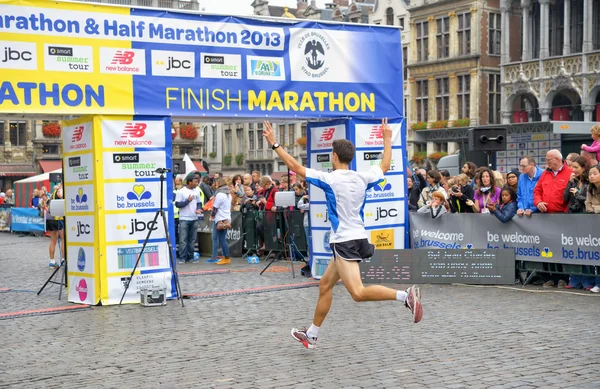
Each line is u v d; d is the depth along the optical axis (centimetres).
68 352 823
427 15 4794
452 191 1362
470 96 4541
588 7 3903
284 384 668
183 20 1190
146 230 1149
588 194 1176
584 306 1038
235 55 1234
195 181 1797
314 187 1370
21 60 1080
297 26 1294
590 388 637
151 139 1155
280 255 1791
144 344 852
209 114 1209
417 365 724
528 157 1268
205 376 703
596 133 1273
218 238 1753
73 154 1165
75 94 1109
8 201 3859
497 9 4541
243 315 1017
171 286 1164
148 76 1160
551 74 4066
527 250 1253
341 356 768
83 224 1149
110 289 1130
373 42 1367
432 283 1295
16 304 1166
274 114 1270
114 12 1136
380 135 1374
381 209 1361
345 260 740
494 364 722
